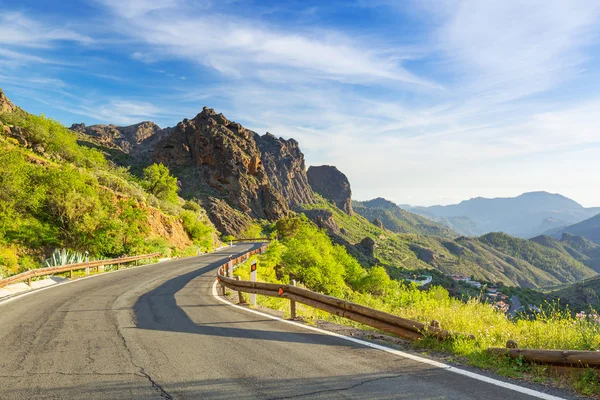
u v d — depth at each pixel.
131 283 15.81
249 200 147.25
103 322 7.80
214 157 150.25
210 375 4.45
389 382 4.16
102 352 5.50
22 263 20.06
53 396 3.84
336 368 4.68
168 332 6.84
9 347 5.81
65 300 11.05
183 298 11.61
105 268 22.98
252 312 9.13
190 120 169.00
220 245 69.31
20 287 14.09
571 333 5.85
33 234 22.33
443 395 3.76
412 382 4.16
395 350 5.54
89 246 25.61
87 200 26.39
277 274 32.59
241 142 161.75
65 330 7.02
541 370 4.42
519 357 4.67
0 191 22.25
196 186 144.12
